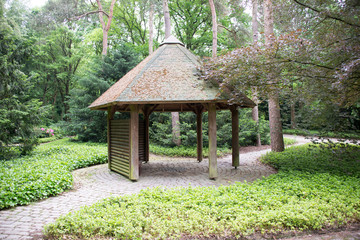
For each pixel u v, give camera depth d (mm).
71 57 27594
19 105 9883
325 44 5988
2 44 10227
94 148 12273
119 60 17172
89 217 3818
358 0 5539
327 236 3576
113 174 8047
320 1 6188
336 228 3791
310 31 6473
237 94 6539
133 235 3330
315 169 7230
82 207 4418
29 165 7617
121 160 7816
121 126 7852
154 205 4293
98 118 16828
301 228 3674
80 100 17078
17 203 4945
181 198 4574
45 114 10852
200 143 10672
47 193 5488
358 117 6293
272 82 6020
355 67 4867
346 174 6332
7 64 9555
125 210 4004
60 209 4754
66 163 8312
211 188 5371
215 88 7000
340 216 3820
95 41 27672
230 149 14359
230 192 4930
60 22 20312
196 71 7602
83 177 7578
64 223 3637
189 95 6602
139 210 3994
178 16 24703
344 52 5559
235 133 8883
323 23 6422
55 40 27766
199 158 10633
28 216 4395
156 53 8484
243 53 5953
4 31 10586
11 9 22688
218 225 3572
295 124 6859
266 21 10711
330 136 6242
